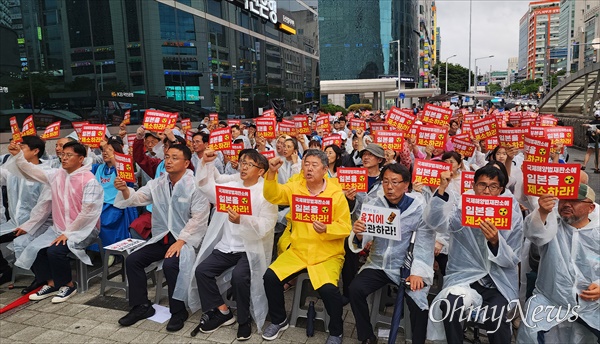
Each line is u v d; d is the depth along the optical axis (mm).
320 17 65375
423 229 3652
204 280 4066
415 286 3461
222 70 16281
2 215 5598
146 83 12055
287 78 23422
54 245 4719
